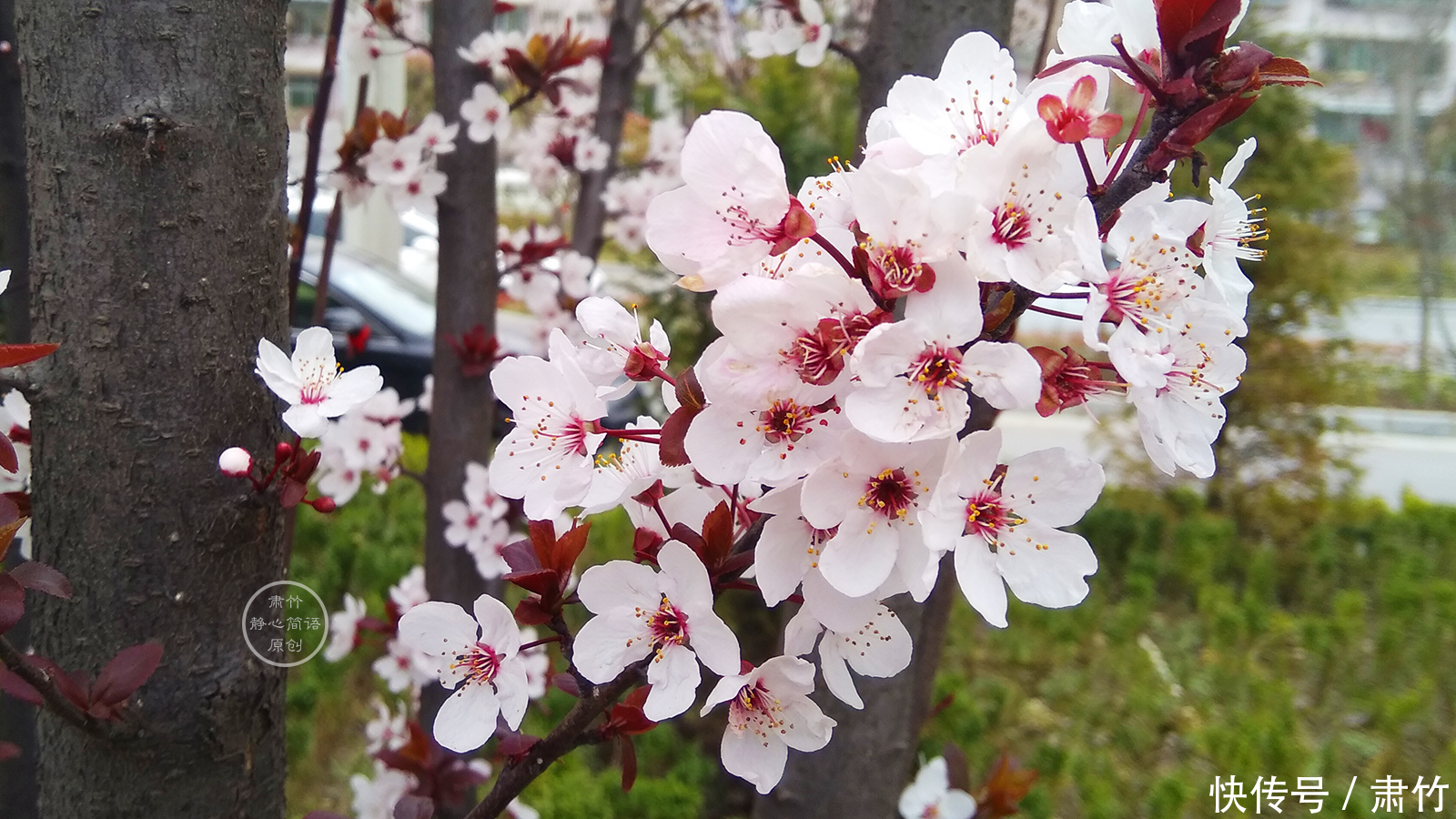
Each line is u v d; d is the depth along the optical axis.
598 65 0.63
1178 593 1.11
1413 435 2.09
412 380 1.38
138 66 0.20
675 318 0.83
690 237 0.17
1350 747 0.81
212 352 0.21
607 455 0.20
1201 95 0.16
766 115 0.91
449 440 0.49
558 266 0.62
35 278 0.21
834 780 0.30
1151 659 0.92
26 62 0.21
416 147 0.45
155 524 0.21
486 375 0.48
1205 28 0.16
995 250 0.15
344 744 0.73
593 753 0.74
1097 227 0.16
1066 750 0.73
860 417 0.15
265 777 0.24
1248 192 1.22
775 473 0.16
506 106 0.47
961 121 0.17
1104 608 1.04
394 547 0.99
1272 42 1.23
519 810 0.42
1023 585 0.16
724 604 0.69
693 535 0.18
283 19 0.22
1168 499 1.28
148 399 0.21
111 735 0.21
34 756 0.34
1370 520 1.27
